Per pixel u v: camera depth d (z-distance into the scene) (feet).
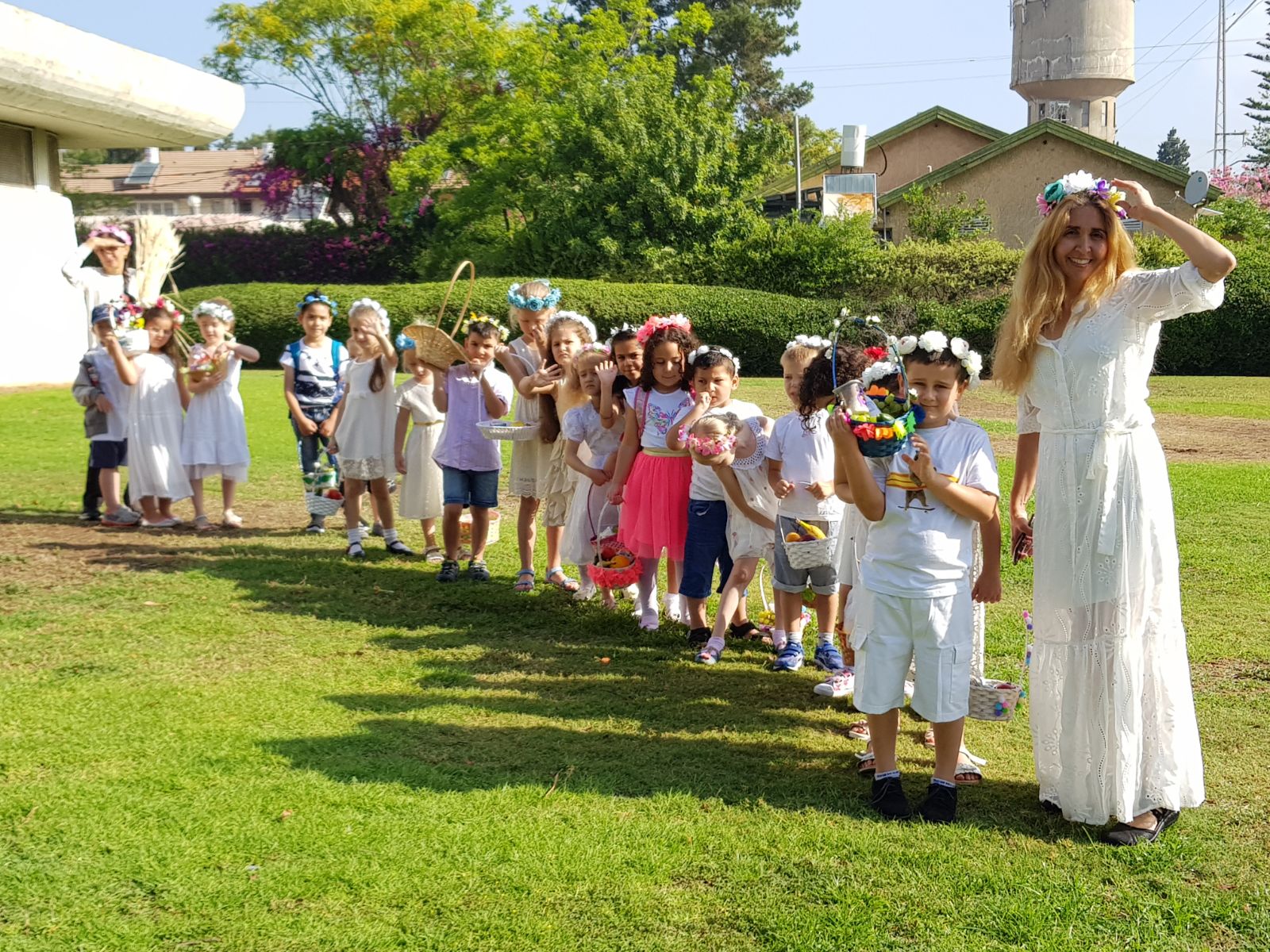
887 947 9.89
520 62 111.96
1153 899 10.73
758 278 84.48
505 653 18.28
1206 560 23.77
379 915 10.28
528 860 11.26
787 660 17.78
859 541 15.37
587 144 93.61
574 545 21.09
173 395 26.84
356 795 12.59
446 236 109.09
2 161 55.88
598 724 15.25
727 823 12.23
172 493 26.66
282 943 9.80
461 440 22.31
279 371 68.13
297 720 14.89
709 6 165.17
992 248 81.00
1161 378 71.41
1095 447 12.14
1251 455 40.68
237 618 19.69
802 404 17.49
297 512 29.45
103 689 15.85
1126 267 12.38
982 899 10.70
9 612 19.63
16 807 12.06
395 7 116.16
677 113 94.38
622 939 9.97
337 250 121.90
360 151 124.16
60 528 26.71
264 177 135.33
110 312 26.13
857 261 81.61
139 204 177.68
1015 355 12.60
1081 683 12.21
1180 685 12.28
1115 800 12.00
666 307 75.10
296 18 120.26
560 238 90.33
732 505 18.26
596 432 20.70
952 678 12.47
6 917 10.07
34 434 39.81
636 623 20.24
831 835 11.97
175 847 11.30
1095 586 12.05
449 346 22.26
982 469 12.78
